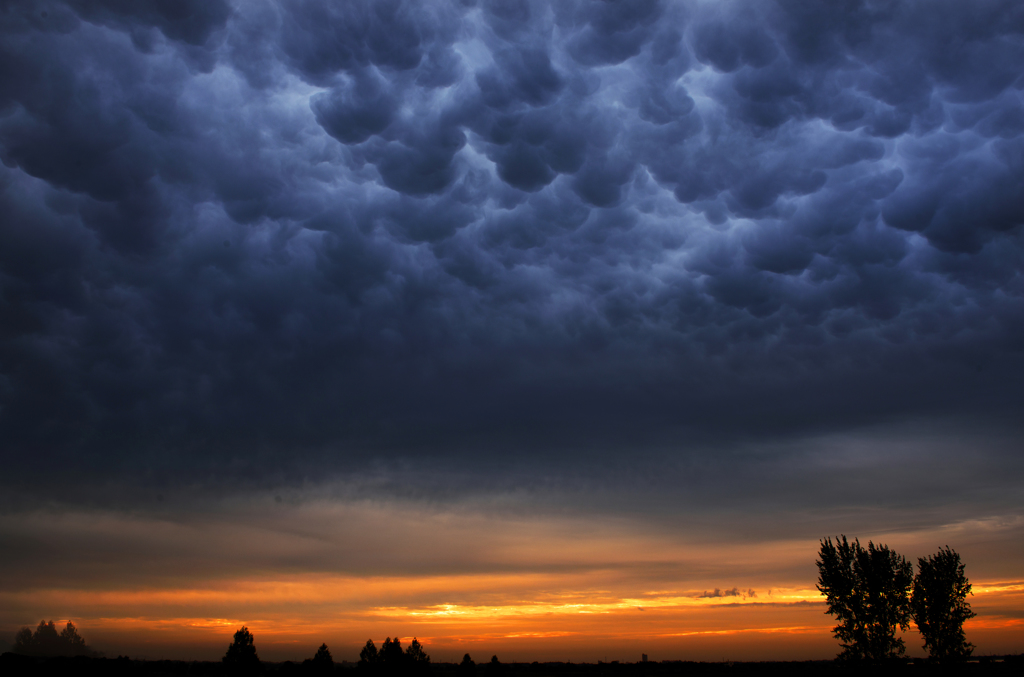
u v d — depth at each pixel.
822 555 49.84
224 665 63.62
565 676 111.00
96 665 77.88
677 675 112.50
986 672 72.88
